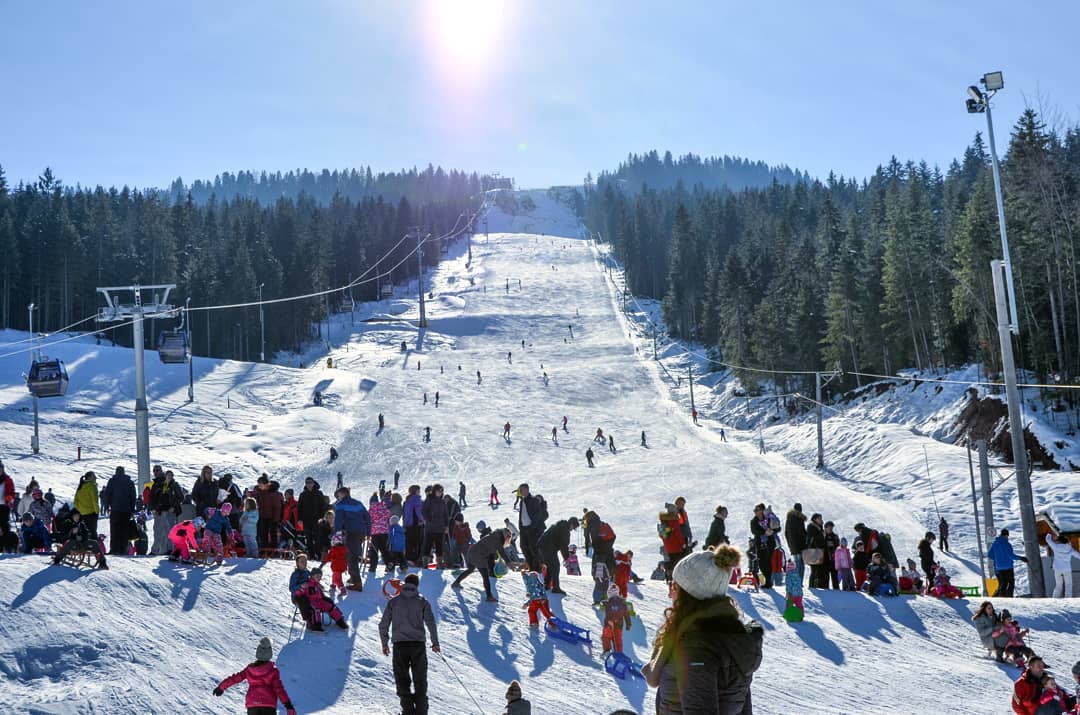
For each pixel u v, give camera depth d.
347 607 14.62
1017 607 18.86
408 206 193.75
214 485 18.08
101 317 27.77
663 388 99.25
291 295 132.12
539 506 18.30
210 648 12.26
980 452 30.02
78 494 17.66
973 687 14.53
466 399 90.94
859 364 84.69
